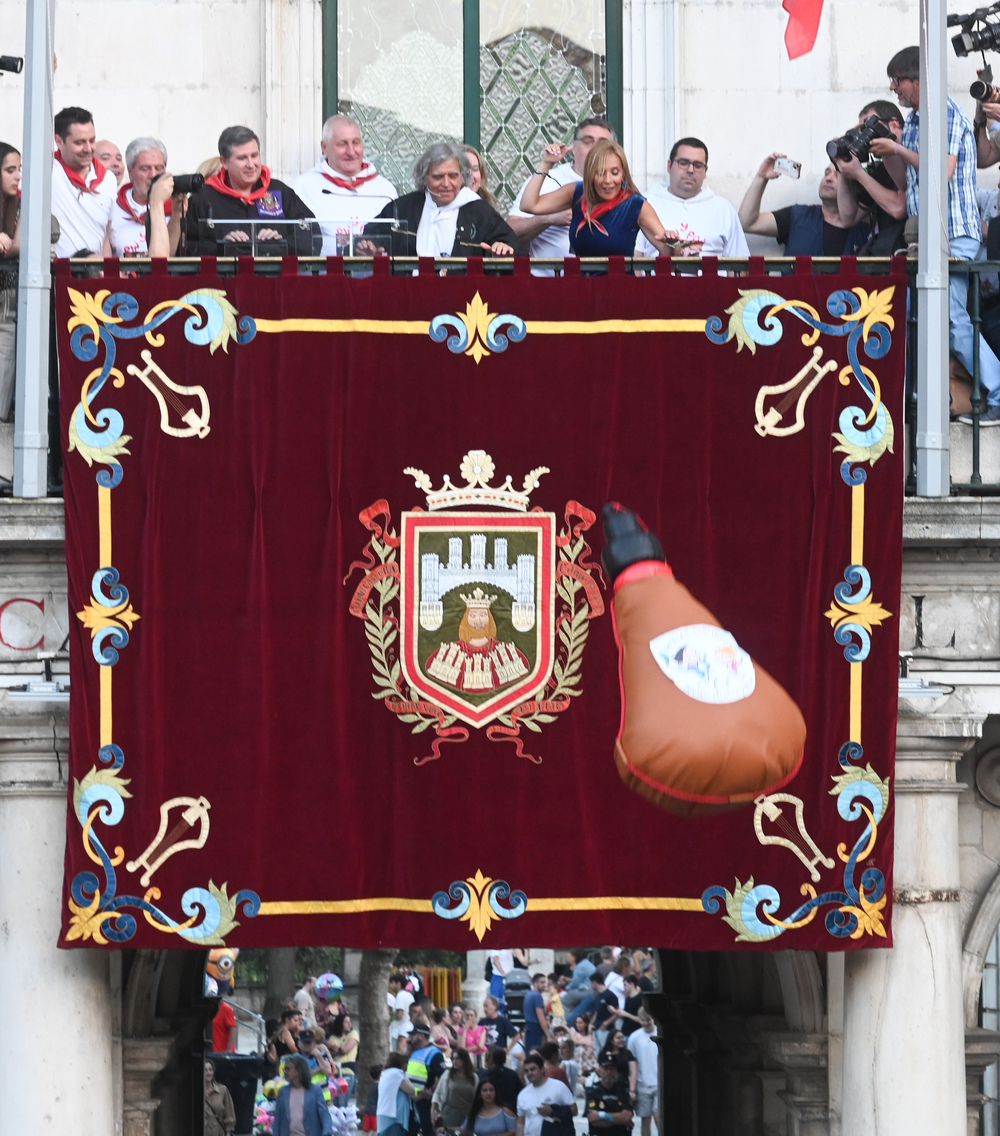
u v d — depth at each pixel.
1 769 24.66
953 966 25.20
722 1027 34.62
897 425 24.44
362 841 24.00
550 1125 49.50
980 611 25.45
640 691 15.38
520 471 24.23
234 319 24.28
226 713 23.94
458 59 32.19
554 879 23.97
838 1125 29.45
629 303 24.42
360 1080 66.81
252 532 24.09
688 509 24.33
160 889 23.77
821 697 24.23
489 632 24.12
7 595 24.91
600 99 32.16
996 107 27.94
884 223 28.92
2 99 30.66
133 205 29.09
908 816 25.20
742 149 31.59
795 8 28.53
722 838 24.03
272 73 31.19
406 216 28.06
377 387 24.25
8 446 25.41
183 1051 33.44
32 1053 24.38
